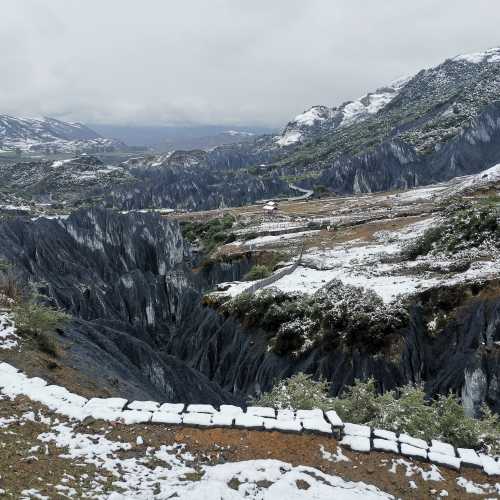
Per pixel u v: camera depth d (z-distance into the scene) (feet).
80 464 33.37
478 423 47.09
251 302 123.85
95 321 131.64
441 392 81.87
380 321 94.48
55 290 149.89
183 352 136.98
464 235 126.41
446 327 92.27
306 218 248.11
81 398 42.86
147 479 32.68
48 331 62.64
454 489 34.04
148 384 73.82
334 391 89.71
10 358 49.21
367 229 191.31
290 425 39.29
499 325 83.76
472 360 80.69
